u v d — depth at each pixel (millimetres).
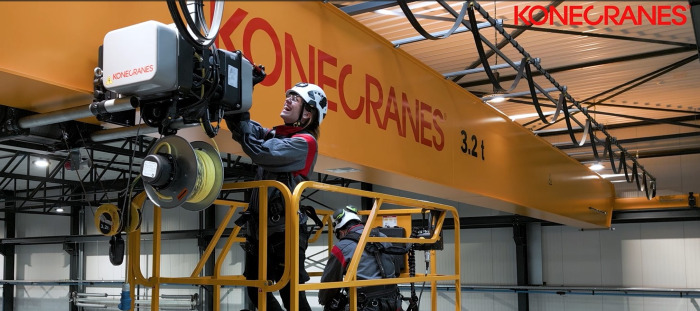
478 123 8406
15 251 26281
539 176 10680
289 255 3402
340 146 5277
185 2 2732
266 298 3789
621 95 12953
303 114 3754
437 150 7105
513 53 10281
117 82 2893
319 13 5180
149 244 23000
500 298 18078
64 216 24938
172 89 2881
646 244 16734
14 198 19547
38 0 2834
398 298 5609
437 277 5090
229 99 3160
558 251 17844
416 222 17141
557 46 10000
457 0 7918
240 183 3566
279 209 3631
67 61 3029
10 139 3592
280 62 4582
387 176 6367
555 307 17547
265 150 3426
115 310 22594
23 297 25984
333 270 5031
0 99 3268
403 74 6543
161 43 2834
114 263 3594
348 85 5484
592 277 17297
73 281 22812
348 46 5559
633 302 16609
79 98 3268
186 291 22062
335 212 6004
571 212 12352
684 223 16328
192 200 3215
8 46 2783
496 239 18422
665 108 14211
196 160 3014
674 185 15961
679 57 10477
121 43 2904
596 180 14570
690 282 16062
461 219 18250
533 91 7430
